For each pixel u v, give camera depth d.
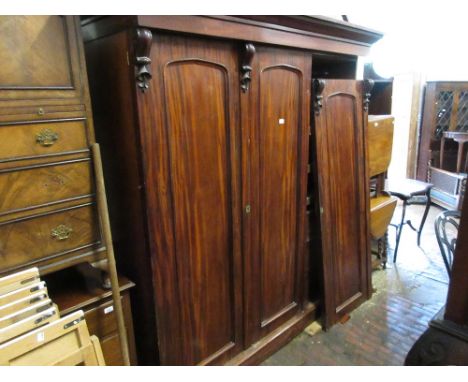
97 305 1.36
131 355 1.48
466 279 0.80
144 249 1.41
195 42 1.36
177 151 1.39
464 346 0.81
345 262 2.32
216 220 1.60
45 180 1.14
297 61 1.80
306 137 1.97
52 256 1.19
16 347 0.98
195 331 1.63
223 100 1.51
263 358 1.94
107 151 1.45
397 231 3.40
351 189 2.31
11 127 1.06
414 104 4.36
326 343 2.10
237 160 1.62
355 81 2.19
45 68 1.10
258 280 1.88
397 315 2.35
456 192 3.99
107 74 1.33
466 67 4.15
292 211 2.00
